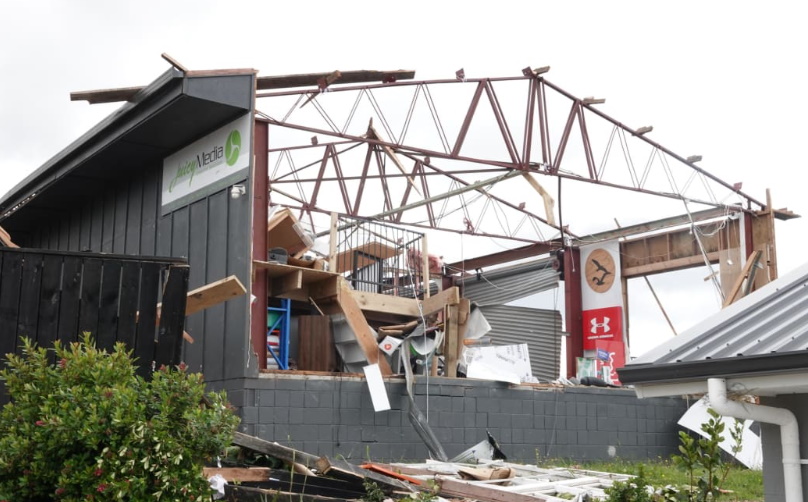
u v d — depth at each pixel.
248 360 13.43
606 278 26.88
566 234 27.36
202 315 14.71
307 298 16.03
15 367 7.45
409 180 23.23
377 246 18.86
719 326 6.57
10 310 8.93
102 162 17.50
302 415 13.59
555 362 25.48
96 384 7.06
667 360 6.09
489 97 20.05
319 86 17.08
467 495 9.43
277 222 16.59
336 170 24.16
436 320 16.80
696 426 17.03
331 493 8.74
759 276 24.70
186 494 6.80
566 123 21.53
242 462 9.28
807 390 5.45
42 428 6.76
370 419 14.20
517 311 25.41
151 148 16.72
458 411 15.09
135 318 9.29
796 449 5.68
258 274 14.62
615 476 11.80
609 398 16.95
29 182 19.59
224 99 14.38
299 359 16.53
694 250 25.77
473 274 26.98
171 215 16.47
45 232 22.30
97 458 6.57
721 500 10.91
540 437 15.90
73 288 9.16
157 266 9.44
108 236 18.94
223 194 15.01
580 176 21.64
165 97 14.52
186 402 7.16
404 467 11.41
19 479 6.75
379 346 15.33
